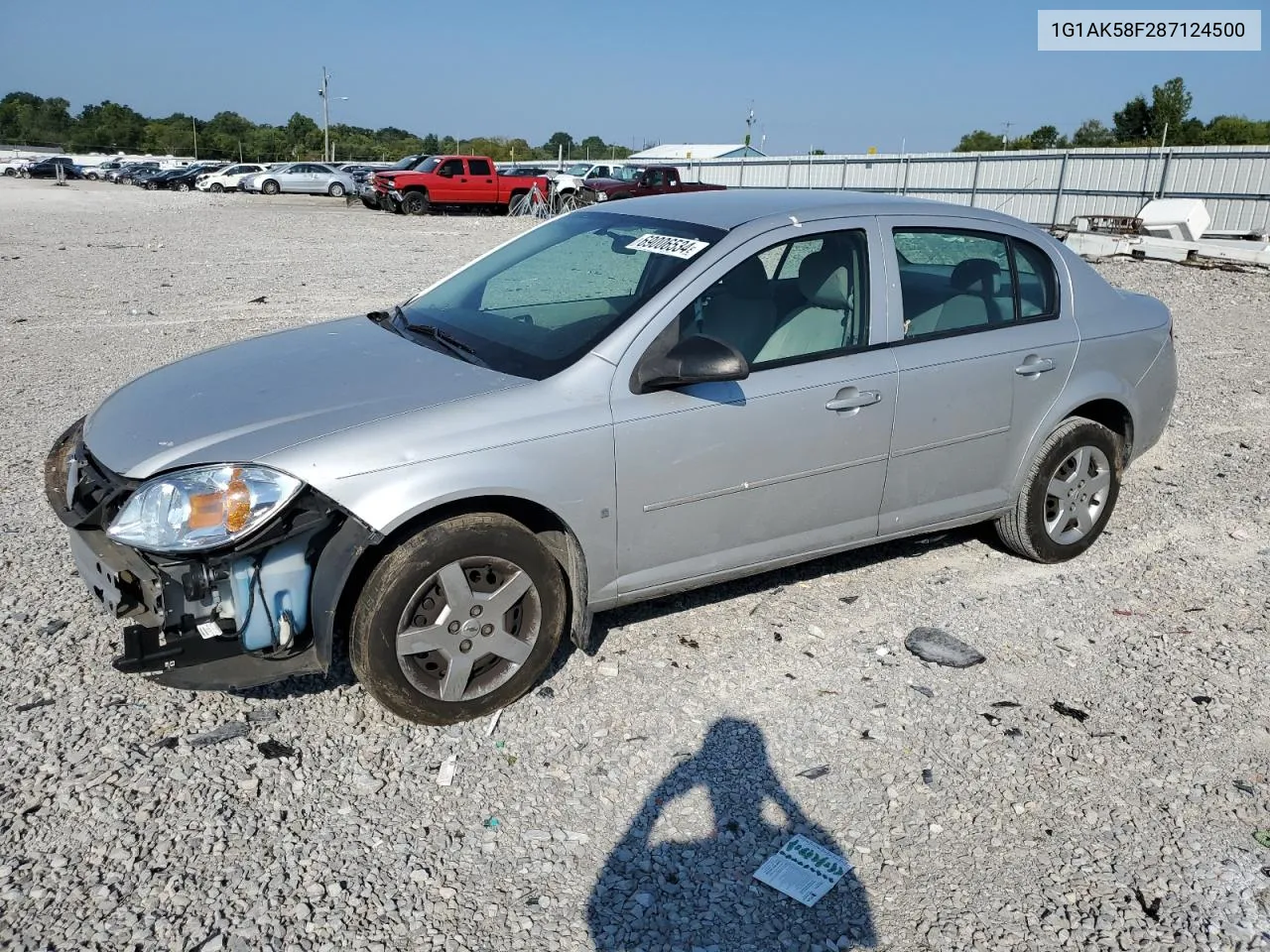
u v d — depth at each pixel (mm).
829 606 4523
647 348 3680
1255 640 4312
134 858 2855
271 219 28141
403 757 3369
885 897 2844
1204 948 2678
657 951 2635
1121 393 4945
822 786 3297
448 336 4012
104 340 9750
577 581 3686
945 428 4383
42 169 61906
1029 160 33281
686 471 3754
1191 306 13258
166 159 79438
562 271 4250
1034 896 2852
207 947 2566
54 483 3684
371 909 2723
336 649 3982
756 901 2816
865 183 39688
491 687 3574
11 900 2678
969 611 4512
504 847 2984
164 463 3219
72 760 3252
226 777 3213
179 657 3166
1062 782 3346
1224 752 3527
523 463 3400
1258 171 27141
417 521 3350
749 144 78875
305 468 3152
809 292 4098
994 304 4590
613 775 3322
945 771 3391
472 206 33594
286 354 4027
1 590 4348
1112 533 5473
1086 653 4184
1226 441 7211
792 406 3934
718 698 3775
